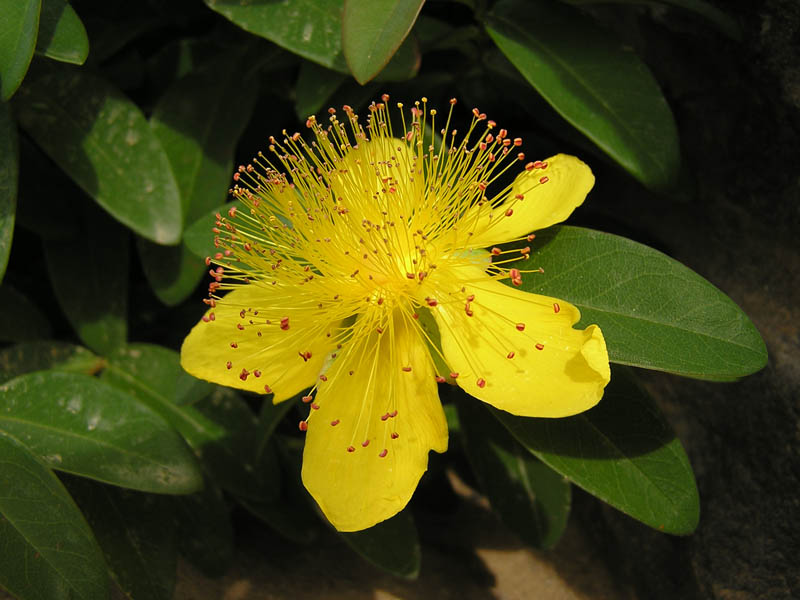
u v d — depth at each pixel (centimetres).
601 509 20
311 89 17
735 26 15
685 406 18
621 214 20
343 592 19
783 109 15
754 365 13
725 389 17
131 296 22
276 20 16
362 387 13
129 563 16
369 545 17
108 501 17
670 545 18
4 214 15
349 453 13
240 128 19
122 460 15
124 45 21
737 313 13
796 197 16
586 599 19
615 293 14
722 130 17
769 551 16
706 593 17
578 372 12
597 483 14
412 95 19
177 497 18
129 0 20
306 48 16
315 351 14
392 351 13
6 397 16
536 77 16
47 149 17
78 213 20
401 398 13
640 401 14
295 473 19
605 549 20
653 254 14
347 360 13
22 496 14
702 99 17
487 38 18
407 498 12
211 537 18
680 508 14
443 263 14
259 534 20
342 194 14
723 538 17
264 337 14
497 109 21
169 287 18
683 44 17
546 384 12
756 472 16
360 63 14
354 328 14
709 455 17
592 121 16
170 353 19
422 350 13
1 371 18
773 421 16
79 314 20
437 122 21
